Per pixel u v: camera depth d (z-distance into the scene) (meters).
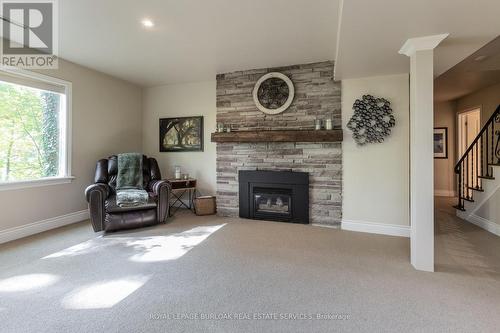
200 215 4.39
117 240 3.11
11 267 2.37
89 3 2.32
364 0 1.74
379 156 3.46
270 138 3.88
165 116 5.02
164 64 3.91
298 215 3.90
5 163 3.18
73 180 3.89
